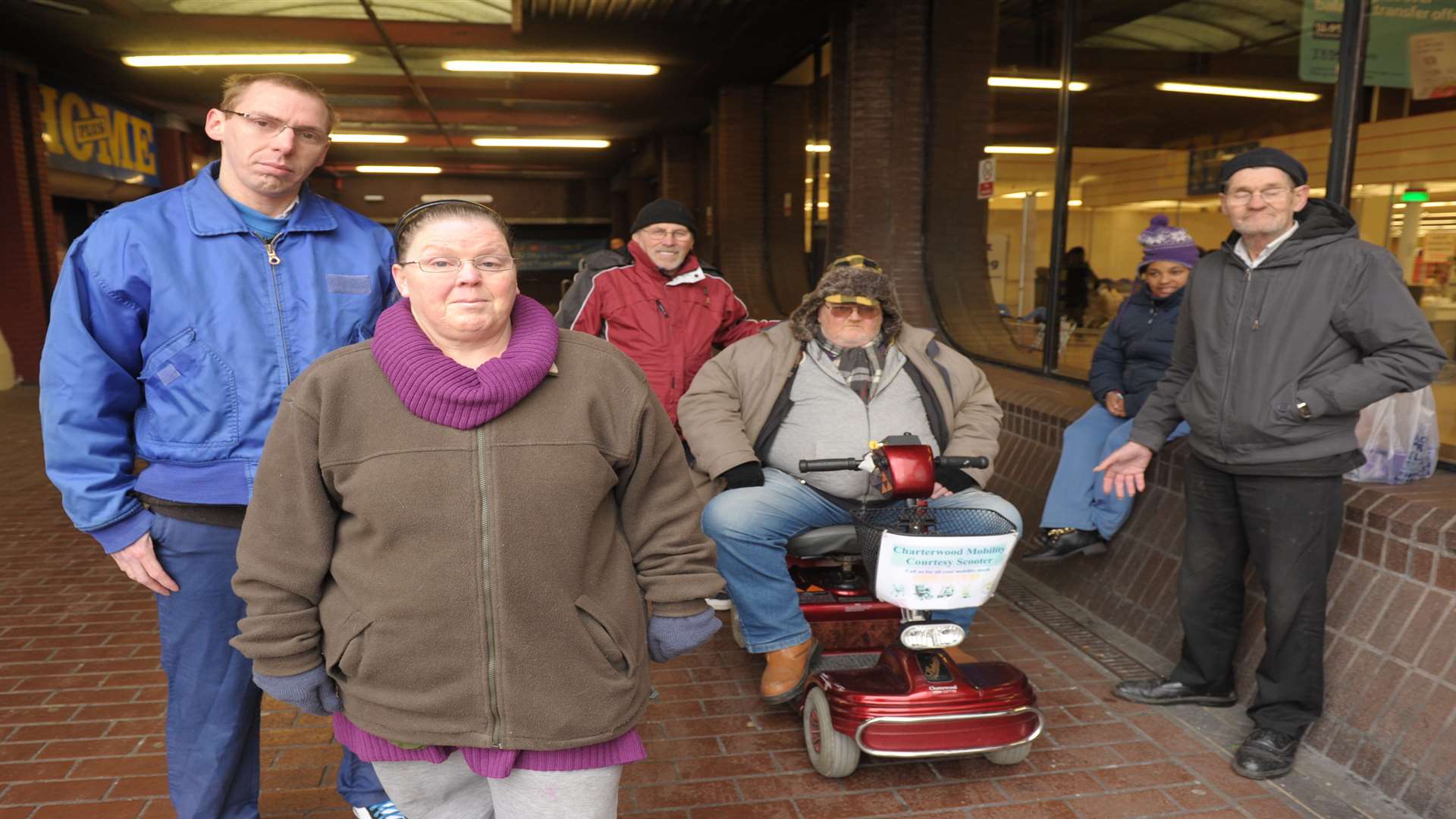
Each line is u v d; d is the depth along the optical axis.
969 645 4.00
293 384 1.67
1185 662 3.44
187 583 2.11
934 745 2.78
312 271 2.18
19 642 4.03
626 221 27.11
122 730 3.25
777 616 3.17
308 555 1.67
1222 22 5.05
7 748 3.12
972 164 7.16
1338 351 2.74
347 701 1.74
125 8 9.25
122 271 2.00
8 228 10.79
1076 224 6.14
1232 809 2.77
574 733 1.67
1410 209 3.85
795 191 11.83
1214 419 2.94
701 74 12.33
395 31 10.24
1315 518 2.83
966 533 2.87
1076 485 4.27
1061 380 6.00
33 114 11.08
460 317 1.61
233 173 2.11
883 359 3.32
